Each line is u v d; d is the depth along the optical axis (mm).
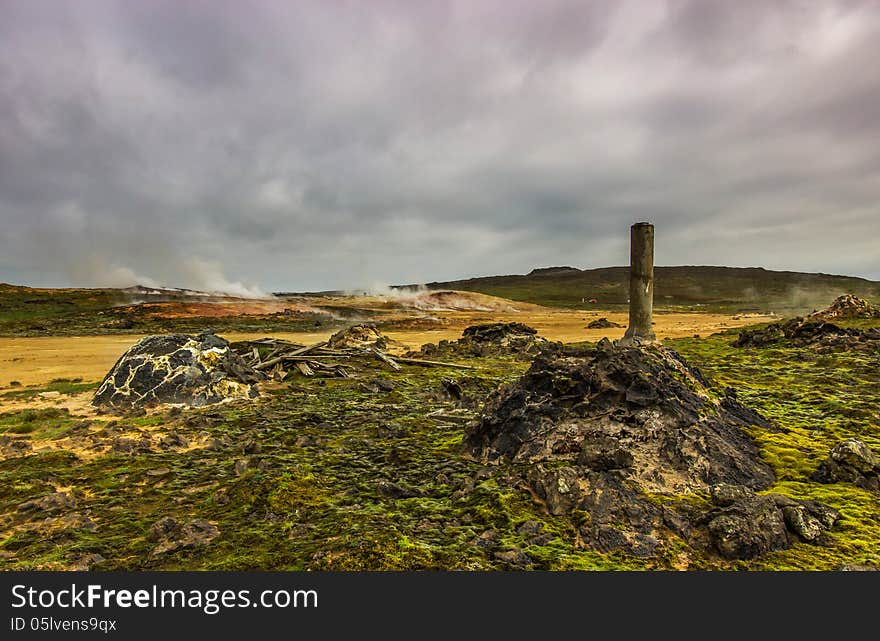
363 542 5582
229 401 14383
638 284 15453
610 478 6719
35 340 36156
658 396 8727
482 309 77938
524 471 7977
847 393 13602
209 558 5547
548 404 9234
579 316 65375
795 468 7918
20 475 8219
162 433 11156
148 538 6055
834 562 5266
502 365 22125
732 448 8070
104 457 9344
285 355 20875
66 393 16031
